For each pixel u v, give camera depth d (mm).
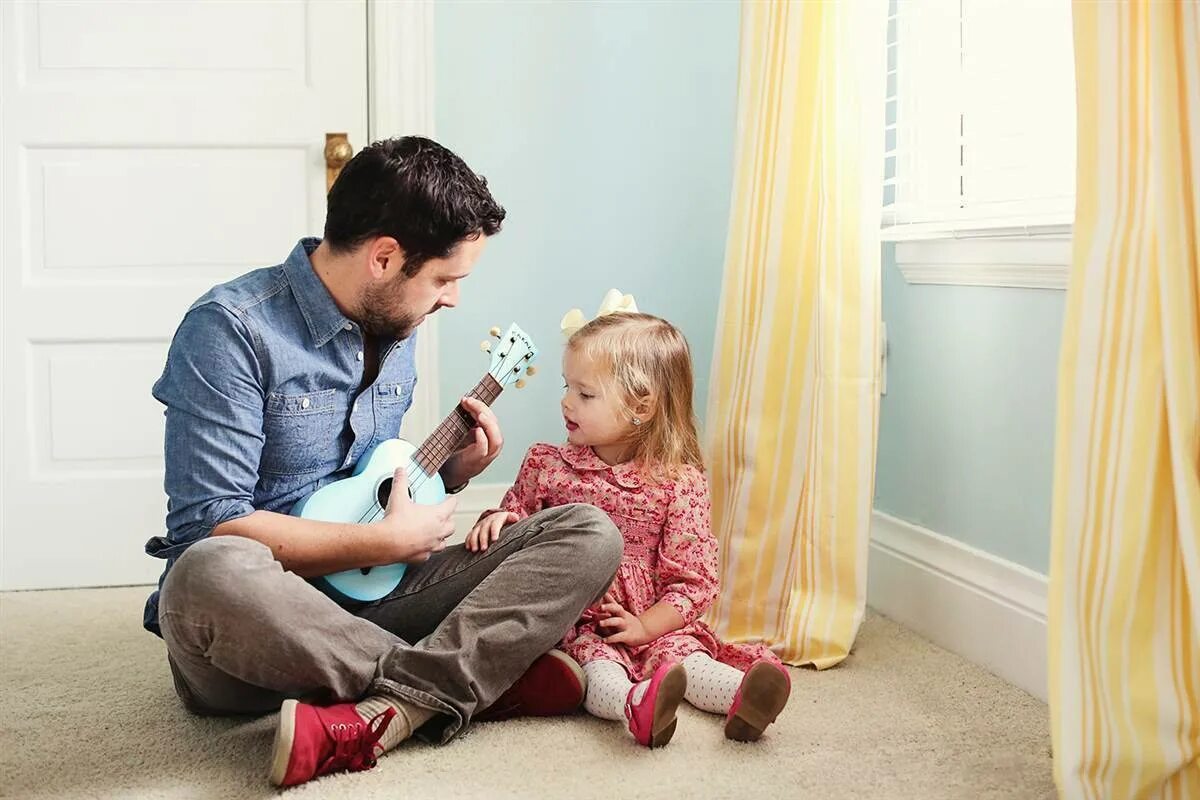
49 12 2479
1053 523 1449
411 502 1670
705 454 2219
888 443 2354
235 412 1578
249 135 2566
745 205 2164
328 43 2580
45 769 1558
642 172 2703
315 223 2609
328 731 1495
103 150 2523
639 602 1849
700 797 1472
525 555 1658
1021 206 1960
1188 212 1304
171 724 1725
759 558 2113
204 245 2576
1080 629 1415
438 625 1720
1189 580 1312
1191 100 1280
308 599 1521
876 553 2346
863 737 1676
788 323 2104
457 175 1638
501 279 2662
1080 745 1404
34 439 2537
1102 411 1394
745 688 1620
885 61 1997
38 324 2516
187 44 2533
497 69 2619
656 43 2684
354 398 1742
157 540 1626
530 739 1649
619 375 1872
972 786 1518
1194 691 1360
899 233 2189
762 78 2145
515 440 2691
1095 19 1393
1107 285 1389
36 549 2547
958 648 2068
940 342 2162
